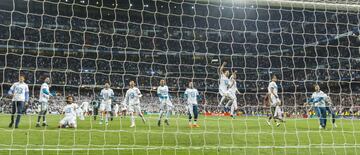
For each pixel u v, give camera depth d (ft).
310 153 31.76
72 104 47.93
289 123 59.00
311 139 39.83
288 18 103.40
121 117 65.72
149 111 96.58
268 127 50.39
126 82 125.90
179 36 126.62
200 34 125.49
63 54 123.65
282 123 57.82
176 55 127.75
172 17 115.44
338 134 45.14
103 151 30.07
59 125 48.26
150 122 58.59
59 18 121.08
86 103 73.67
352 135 44.60
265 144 35.12
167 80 125.18
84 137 37.81
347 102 103.35
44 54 121.49
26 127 47.03
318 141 38.58
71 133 40.86
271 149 32.58
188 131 43.32
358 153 32.83
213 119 65.10
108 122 58.65
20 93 46.39
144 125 52.37
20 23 121.19
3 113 75.00
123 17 116.67
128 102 54.44
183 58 127.34
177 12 110.52
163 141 35.70
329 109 54.44
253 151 31.53
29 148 30.96
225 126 50.47
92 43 127.13
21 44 119.85
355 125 58.85
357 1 36.83
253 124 54.75
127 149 31.09
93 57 126.93
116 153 29.48
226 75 63.21
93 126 50.70
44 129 44.78
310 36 109.91
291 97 111.24
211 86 121.90
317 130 48.42
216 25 118.21
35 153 28.86
